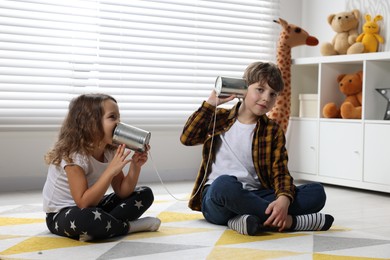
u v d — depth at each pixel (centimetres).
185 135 203
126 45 329
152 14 332
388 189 279
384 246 164
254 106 193
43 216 211
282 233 182
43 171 303
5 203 249
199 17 350
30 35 297
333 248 160
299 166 332
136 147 172
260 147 194
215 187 181
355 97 319
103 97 177
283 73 335
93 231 163
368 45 324
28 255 150
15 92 300
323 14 369
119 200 184
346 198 274
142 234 177
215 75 356
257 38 370
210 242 166
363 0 338
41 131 301
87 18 316
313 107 332
